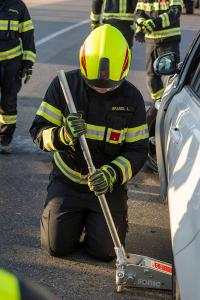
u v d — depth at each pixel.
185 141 4.04
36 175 7.28
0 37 7.45
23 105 10.56
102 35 4.31
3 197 6.55
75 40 18.28
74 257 5.13
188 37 20.06
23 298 1.27
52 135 4.34
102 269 4.95
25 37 7.64
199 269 2.81
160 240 5.58
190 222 3.21
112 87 4.32
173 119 4.83
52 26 21.14
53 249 5.04
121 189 4.89
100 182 4.18
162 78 9.52
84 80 4.48
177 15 9.27
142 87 12.60
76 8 28.00
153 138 7.26
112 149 4.66
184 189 3.58
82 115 4.48
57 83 4.71
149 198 6.68
